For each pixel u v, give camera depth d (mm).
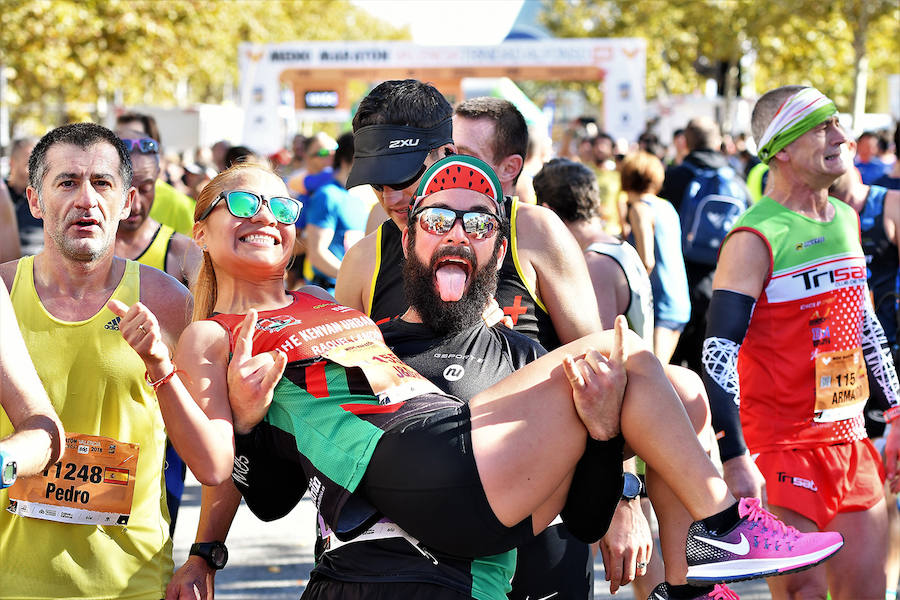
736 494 3623
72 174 2865
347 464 2506
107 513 2871
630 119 25516
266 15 35469
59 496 2836
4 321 2457
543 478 2480
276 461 2762
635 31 36469
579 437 2516
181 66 26234
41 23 22375
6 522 2842
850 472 3797
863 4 26625
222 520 3033
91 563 2857
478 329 2844
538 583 2984
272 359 2598
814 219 3822
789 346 3799
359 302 3518
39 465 2367
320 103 27219
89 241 2877
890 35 30422
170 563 3021
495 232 2752
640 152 6371
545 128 5336
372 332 2734
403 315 2922
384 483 2479
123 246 4219
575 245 3428
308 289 3045
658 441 2486
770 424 3842
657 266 6176
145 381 2934
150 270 3072
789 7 28953
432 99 3307
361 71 26141
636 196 6336
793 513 3803
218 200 2779
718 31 31281
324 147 10141
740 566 2508
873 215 4863
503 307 3277
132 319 2410
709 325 3805
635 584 3826
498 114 3664
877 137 12945
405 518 2473
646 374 2508
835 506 3781
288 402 2611
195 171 11367
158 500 3000
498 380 2775
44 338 2887
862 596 3801
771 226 3793
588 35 38562
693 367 7527
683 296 6273
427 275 2740
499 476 2445
